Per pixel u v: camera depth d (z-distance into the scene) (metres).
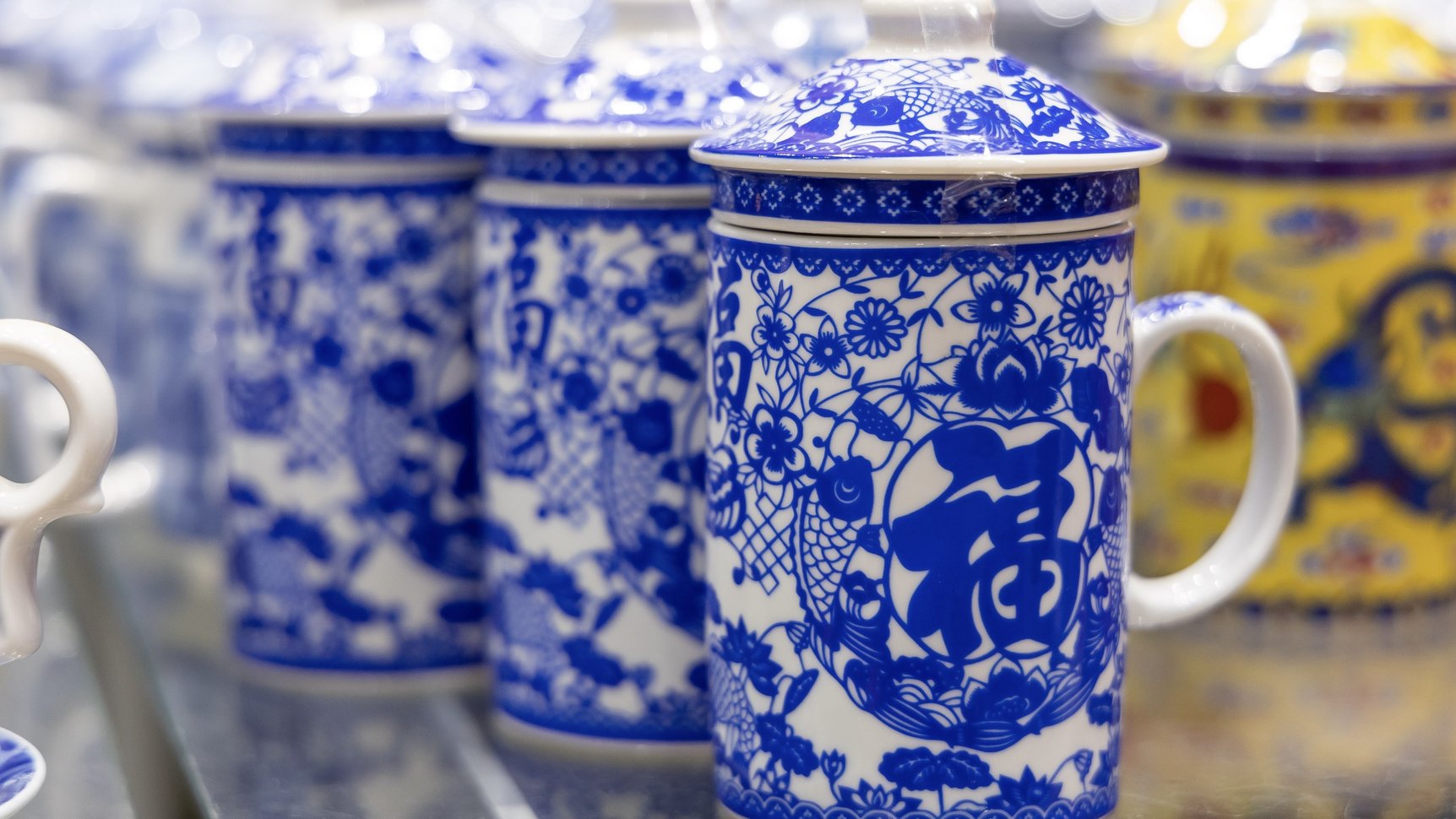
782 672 0.57
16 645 0.57
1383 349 0.76
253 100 0.72
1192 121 0.77
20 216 0.92
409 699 0.75
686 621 0.66
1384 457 0.77
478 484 0.75
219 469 0.92
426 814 0.64
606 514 0.65
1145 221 0.80
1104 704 0.58
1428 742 0.69
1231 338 0.62
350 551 0.74
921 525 0.54
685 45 0.65
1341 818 0.62
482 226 0.68
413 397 0.73
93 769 0.71
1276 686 0.75
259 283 0.74
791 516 0.56
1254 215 0.76
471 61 0.73
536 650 0.68
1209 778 0.65
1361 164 0.74
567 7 0.81
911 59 0.56
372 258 0.72
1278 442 0.64
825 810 0.57
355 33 0.74
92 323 1.02
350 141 0.72
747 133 0.56
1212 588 0.64
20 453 1.00
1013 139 0.53
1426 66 0.74
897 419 0.54
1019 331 0.54
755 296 0.55
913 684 0.55
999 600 0.55
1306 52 0.75
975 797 0.56
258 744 0.70
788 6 0.77
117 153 0.99
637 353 0.64
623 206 0.63
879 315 0.53
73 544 0.98
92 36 1.05
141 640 0.83
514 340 0.66
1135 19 0.98
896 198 0.53
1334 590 0.78
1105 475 0.56
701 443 0.65
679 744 0.67
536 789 0.65
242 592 0.78
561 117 0.63
